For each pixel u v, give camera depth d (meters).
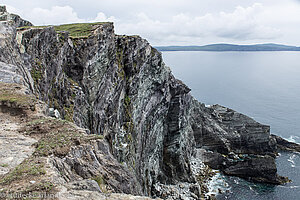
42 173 14.59
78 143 18.28
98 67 54.78
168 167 87.88
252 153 109.62
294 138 125.69
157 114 83.12
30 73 36.12
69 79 47.81
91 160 17.67
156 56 79.06
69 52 48.69
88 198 13.01
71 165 16.81
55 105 40.31
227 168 94.44
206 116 113.81
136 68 69.56
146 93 76.44
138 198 13.65
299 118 155.25
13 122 22.20
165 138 90.25
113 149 55.94
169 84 88.81
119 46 67.81
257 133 110.06
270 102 198.62
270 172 87.44
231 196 79.00
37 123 21.22
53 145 17.62
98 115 53.12
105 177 17.50
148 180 74.88
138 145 68.75
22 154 17.23
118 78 62.59
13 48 32.94
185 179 87.44
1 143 18.36
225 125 114.69
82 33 55.16
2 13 48.38
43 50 40.97
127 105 66.75
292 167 98.38
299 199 76.94
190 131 104.31
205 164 99.62
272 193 80.31
